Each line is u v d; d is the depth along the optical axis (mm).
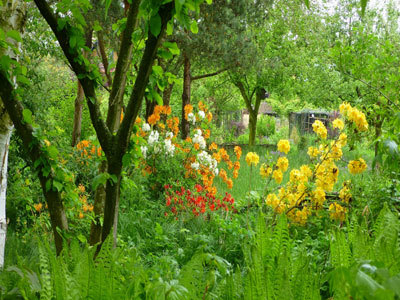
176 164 8289
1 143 2697
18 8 2578
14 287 1458
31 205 5438
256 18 12844
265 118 27438
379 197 4465
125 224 5570
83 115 14141
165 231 5293
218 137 20422
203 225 5559
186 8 1725
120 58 2193
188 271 1422
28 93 6516
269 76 17438
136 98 1851
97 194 2742
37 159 2363
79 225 4375
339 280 1014
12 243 4523
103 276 1355
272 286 1347
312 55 15898
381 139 2996
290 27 15508
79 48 2131
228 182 8359
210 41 11516
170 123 9250
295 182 5023
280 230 1888
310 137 21375
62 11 2145
